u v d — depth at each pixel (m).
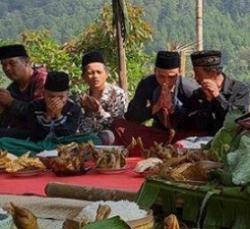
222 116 5.15
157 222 2.84
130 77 9.66
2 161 4.09
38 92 5.78
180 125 5.32
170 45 8.91
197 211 2.87
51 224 3.03
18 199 3.43
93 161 4.02
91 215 2.46
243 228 2.75
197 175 3.00
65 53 9.84
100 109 5.63
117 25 6.83
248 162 2.80
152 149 4.05
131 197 3.17
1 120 5.57
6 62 5.82
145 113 5.52
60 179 3.85
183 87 5.36
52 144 4.84
